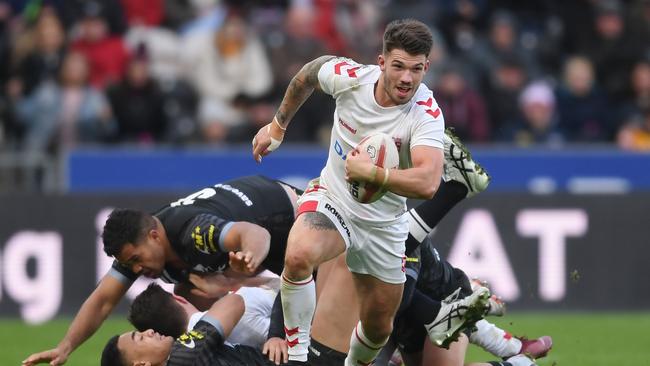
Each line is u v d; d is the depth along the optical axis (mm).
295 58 55281
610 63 58469
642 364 34250
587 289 47219
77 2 57281
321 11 57438
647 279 47375
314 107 52594
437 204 27656
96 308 27797
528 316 45656
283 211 28484
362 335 25734
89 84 54500
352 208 24391
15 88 53656
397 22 23453
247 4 59031
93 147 51938
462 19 59281
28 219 45906
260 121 52906
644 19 59500
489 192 46719
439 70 55812
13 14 59531
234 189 28250
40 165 49562
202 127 52656
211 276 27859
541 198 46969
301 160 49125
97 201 46125
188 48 55438
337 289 26828
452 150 27625
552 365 30500
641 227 47469
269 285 28109
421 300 27281
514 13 62156
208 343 25359
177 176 49406
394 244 24859
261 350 26484
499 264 46688
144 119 52938
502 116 55000
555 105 56281
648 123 55906
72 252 45969
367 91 24078
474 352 36719
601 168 50531
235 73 54375
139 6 59094
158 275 27375
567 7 61250
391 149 23328
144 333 25797
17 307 45719
